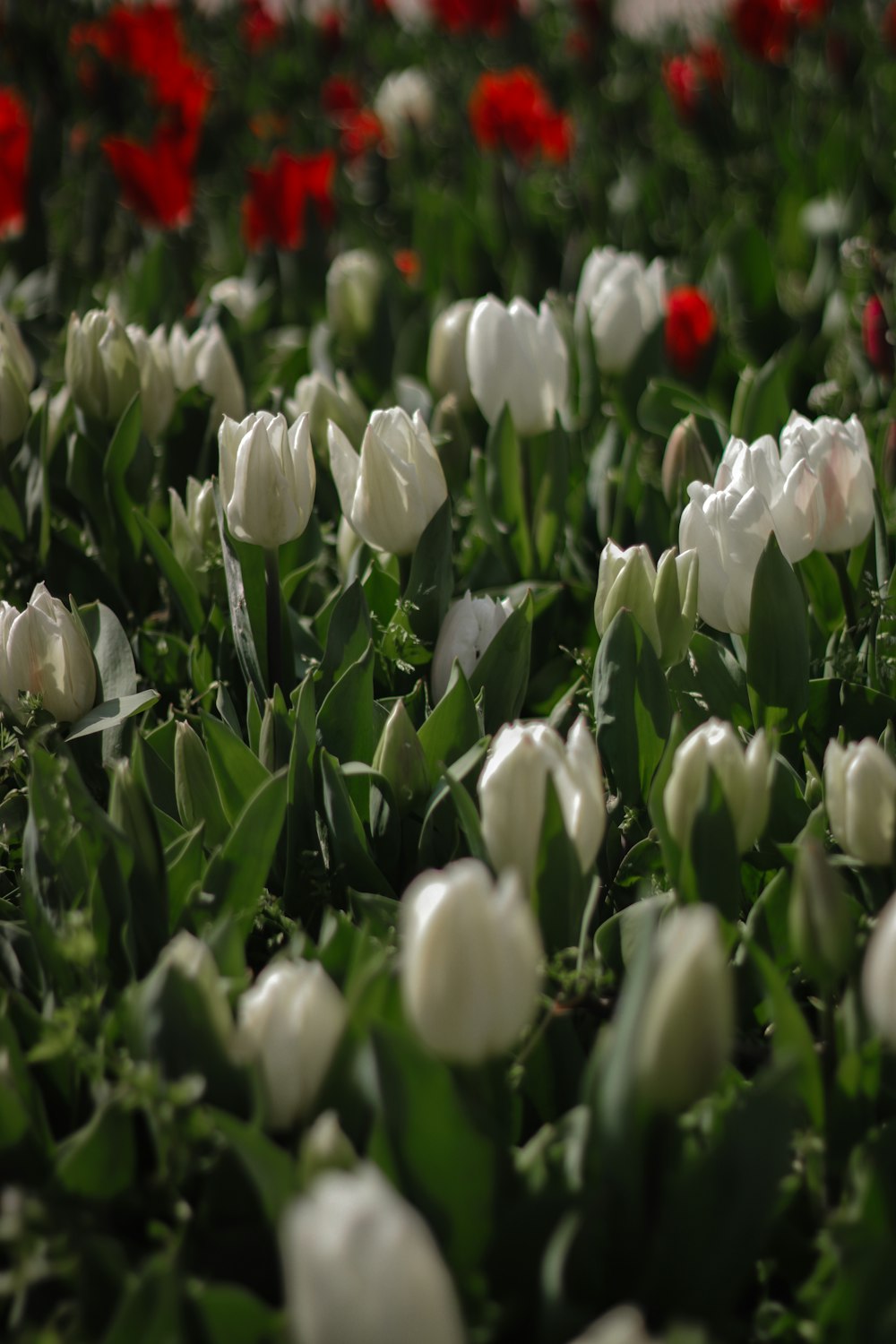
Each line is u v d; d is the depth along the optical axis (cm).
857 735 228
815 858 204
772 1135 200
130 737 227
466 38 560
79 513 256
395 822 220
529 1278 201
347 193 421
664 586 222
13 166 309
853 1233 201
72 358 248
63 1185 202
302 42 540
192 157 325
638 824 223
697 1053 197
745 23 448
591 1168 201
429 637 233
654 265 273
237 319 275
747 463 225
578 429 268
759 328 296
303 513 225
